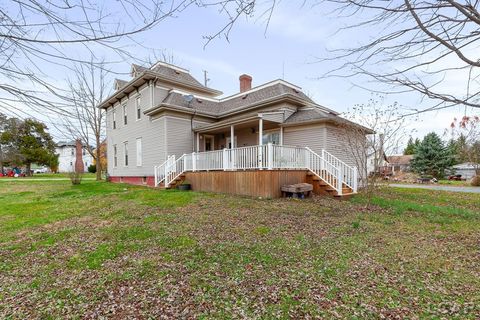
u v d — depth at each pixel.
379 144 8.77
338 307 2.39
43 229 5.30
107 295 2.71
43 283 3.01
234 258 3.60
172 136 12.91
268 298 2.57
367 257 3.62
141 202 8.15
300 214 6.34
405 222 5.66
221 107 15.11
